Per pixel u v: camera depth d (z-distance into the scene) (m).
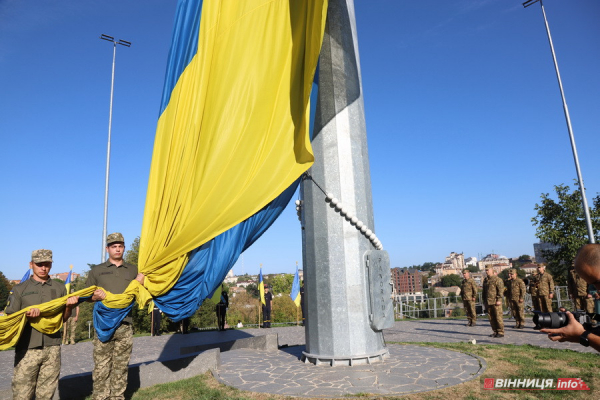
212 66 7.82
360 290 8.16
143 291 6.45
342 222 8.31
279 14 7.84
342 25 9.00
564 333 2.28
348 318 8.06
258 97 7.62
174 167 7.52
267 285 20.12
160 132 8.09
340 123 8.60
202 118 7.63
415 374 7.07
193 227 7.07
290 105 7.70
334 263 8.21
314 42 6.99
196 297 7.25
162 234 7.18
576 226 22.84
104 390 5.91
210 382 7.26
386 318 8.25
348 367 7.71
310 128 8.31
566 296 21.52
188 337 16.83
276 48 7.78
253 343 10.71
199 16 8.17
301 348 10.27
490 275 12.75
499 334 12.42
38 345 5.42
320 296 8.26
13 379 5.36
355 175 8.50
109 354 6.01
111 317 5.96
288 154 7.59
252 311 46.69
